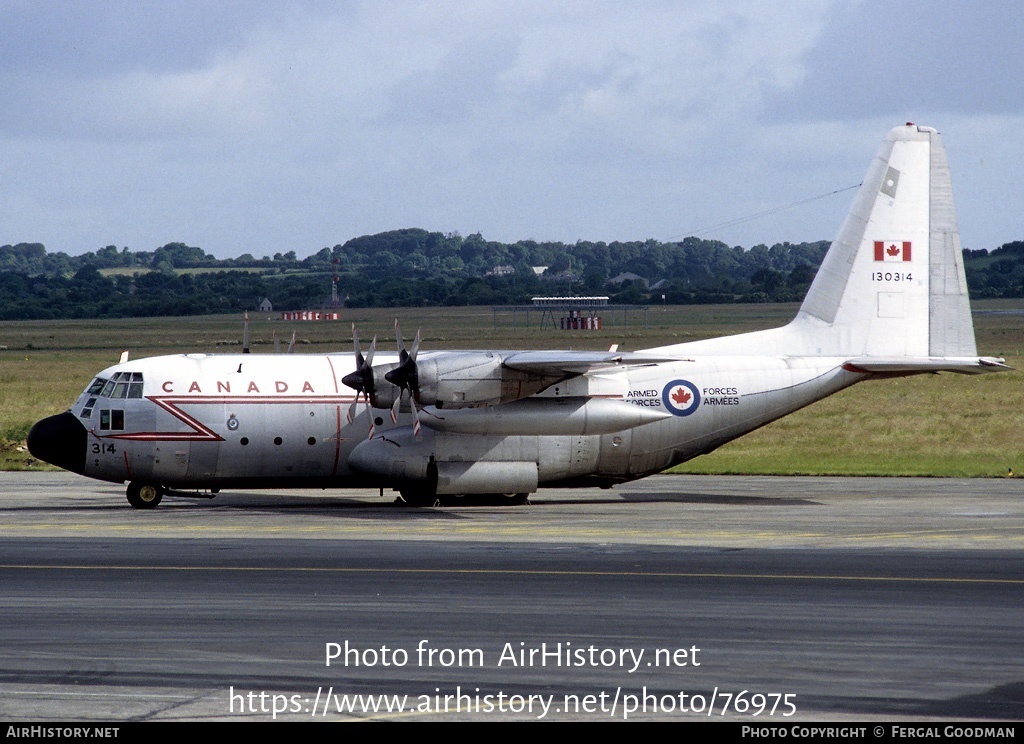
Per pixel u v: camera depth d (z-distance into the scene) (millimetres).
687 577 74312
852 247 122250
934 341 122938
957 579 73875
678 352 120062
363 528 96188
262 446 111250
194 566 77312
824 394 120812
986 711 48531
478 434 112688
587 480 118500
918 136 122625
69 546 85438
